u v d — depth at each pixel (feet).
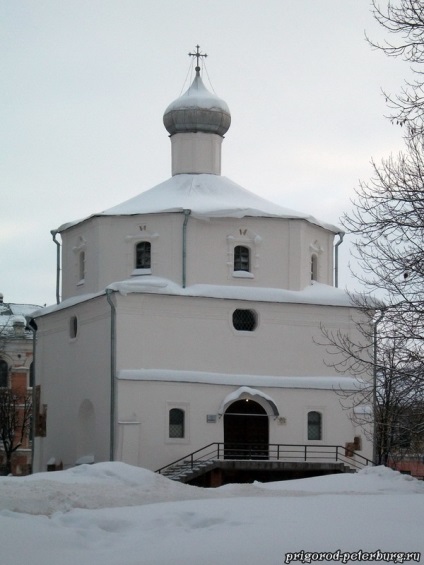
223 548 60.34
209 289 170.50
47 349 189.78
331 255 188.55
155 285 166.61
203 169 190.08
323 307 174.91
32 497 87.45
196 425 164.86
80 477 105.60
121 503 92.73
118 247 177.17
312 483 120.67
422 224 100.07
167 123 191.93
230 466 156.46
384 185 102.58
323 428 171.12
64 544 63.77
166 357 166.20
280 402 169.68
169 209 173.78
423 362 104.37
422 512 76.74
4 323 307.58
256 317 172.55
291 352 172.96
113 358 162.81
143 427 161.68
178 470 158.51
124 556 59.31
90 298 170.60
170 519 73.41
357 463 170.09
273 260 177.06
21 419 293.23
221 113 190.39
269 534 65.05
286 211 181.88
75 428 175.42
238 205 180.14
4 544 62.34
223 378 167.53
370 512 76.79
